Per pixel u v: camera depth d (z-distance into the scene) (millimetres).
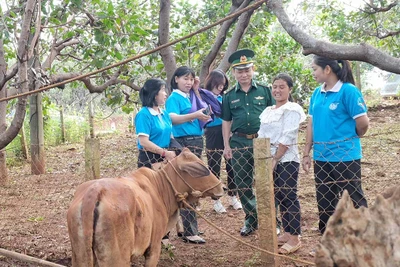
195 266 5355
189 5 11055
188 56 11055
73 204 3832
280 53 13578
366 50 4066
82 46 9719
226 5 10836
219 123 6879
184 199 4691
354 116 4934
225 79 6949
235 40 9211
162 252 5637
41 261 5027
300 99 13539
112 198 3783
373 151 10383
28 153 13516
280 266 5168
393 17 12648
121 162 11594
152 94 5469
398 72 3969
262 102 6055
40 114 11219
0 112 9539
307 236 6031
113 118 26531
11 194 8742
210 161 6820
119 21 8969
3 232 6527
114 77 10367
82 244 3707
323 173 5211
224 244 5930
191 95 6258
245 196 5988
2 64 8891
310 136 5461
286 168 5477
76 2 8680
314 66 5109
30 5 6832
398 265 2137
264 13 10109
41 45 9883
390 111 17953
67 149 15844
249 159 5980
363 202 5109
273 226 4906
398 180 8195
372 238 2162
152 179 4613
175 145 5809
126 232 3789
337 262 2135
